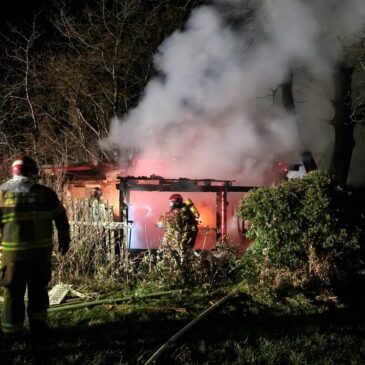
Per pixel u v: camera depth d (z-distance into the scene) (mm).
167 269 6621
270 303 5676
